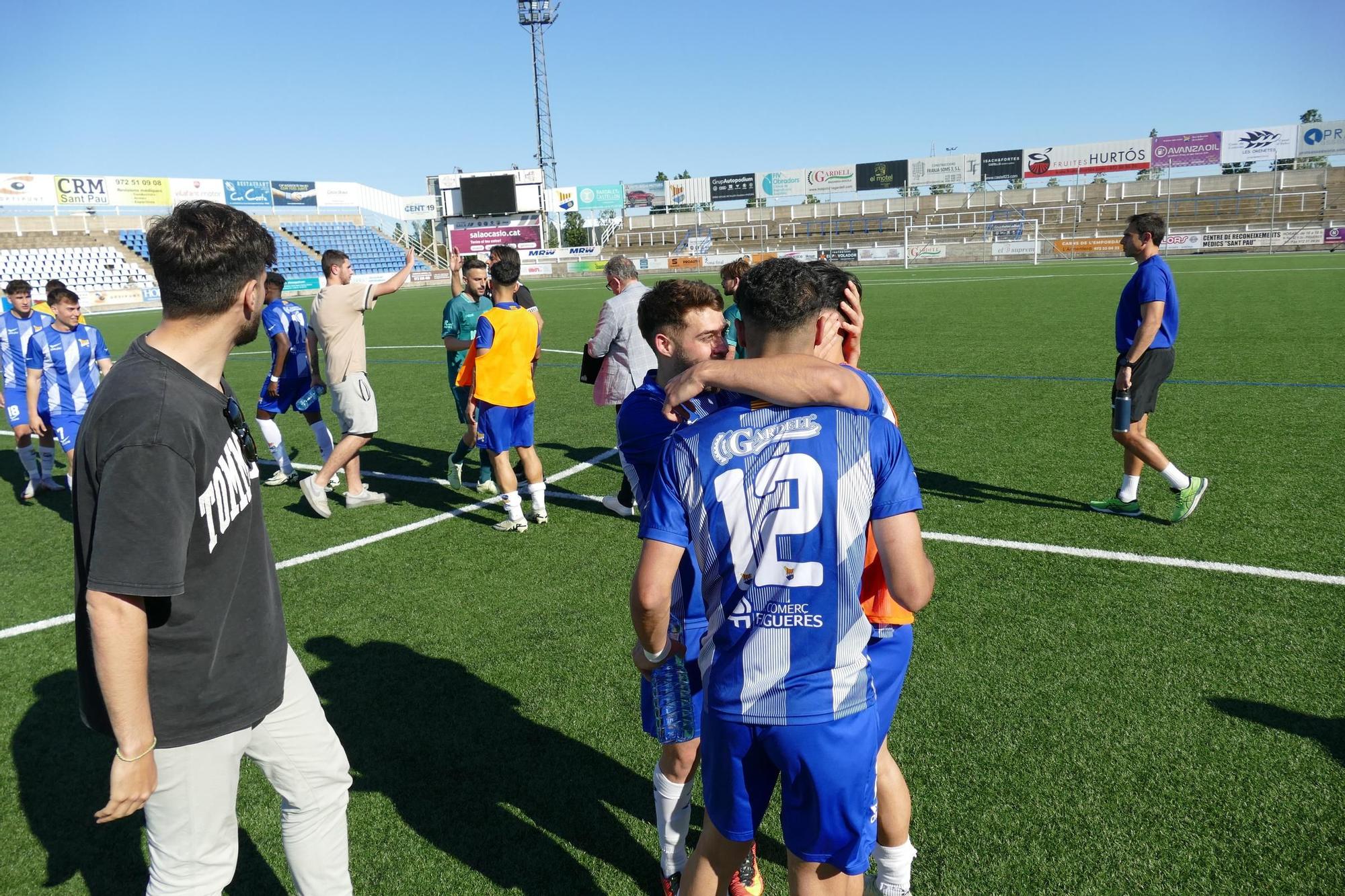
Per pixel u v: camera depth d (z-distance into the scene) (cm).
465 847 254
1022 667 337
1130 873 228
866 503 156
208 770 172
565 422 886
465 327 657
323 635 401
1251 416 748
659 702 205
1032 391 915
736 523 155
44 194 3966
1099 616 378
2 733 329
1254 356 1057
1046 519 511
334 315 548
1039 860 235
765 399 157
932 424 779
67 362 642
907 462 158
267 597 183
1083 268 3170
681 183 5656
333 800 204
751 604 157
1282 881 222
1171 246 3966
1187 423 734
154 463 147
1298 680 318
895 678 196
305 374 666
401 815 269
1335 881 221
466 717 325
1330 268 2548
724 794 168
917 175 5378
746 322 171
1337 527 472
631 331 509
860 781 162
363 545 525
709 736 168
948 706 312
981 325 1512
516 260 512
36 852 262
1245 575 414
